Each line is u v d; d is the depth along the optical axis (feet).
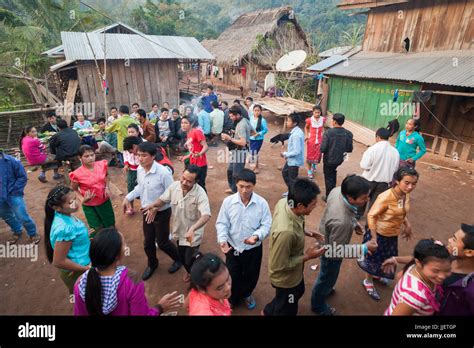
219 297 6.44
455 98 37.35
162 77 42.37
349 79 38.60
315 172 27.50
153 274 14.15
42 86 46.26
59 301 12.69
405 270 7.57
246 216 10.54
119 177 25.91
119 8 92.53
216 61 68.39
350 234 9.78
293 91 54.24
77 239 9.61
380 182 16.62
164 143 29.50
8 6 74.13
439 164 29.71
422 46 34.37
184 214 11.74
